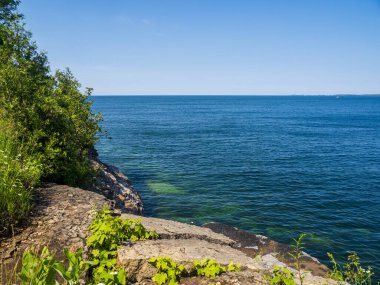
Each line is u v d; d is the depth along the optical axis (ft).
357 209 65.16
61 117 37.96
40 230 20.56
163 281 17.11
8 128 30.50
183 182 81.97
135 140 161.89
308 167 104.94
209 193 72.79
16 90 33.86
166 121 291.38
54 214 23.20
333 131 222.69
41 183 30.30
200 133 199.62
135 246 20.15
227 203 66.03
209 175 90.27
